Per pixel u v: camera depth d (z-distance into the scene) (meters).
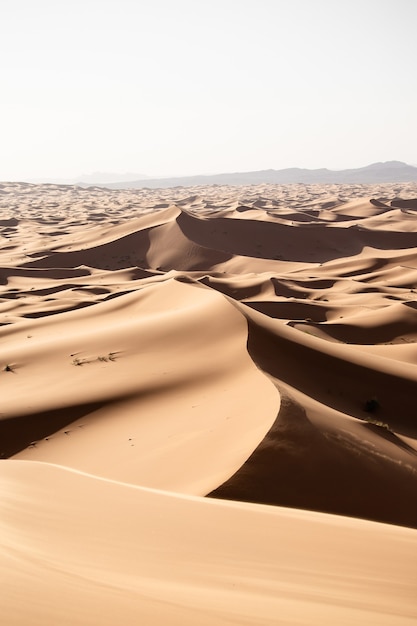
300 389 32.91
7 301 95.12
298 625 6.32
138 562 8.70
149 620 5.66
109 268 153.00
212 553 9.69
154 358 40.22
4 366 43.03
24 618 5.12
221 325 42.69
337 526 12.46
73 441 30.30
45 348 45.88
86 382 37.47
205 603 6.71
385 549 10.73
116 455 26.48
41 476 15.55
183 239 162.12
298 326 72.56
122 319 60.19
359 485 20.44
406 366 44.31
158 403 33.16
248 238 173.25
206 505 13.41
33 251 164.75
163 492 15.05
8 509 11.16
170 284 68.06
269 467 19.83
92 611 5.61
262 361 35.78
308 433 22.02
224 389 32.09
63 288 113.00
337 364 39.53
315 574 8.97
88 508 12.19
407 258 137.88
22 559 7.28
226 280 112.00
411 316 78.88
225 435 23.91
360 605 7.61
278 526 11.80
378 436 26.42
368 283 119.62
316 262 167.00
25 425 32.03
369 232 185.75
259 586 8.04
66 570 7.25
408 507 20.33
